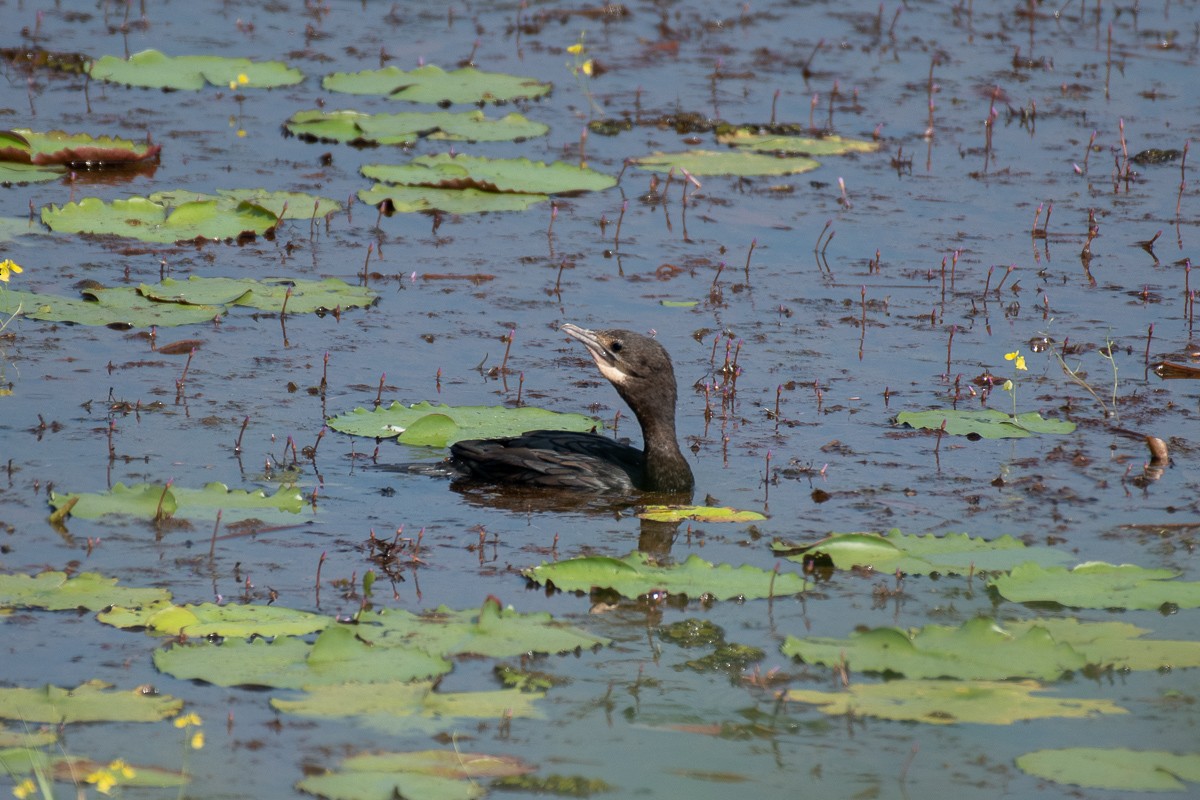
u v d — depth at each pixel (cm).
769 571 1151
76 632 1009
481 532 1201
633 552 1161
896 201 2166
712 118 2464
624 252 1941
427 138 2316
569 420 1448
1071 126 2500
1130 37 2992
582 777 864
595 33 2925
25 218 1900
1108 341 1697
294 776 853
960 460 1394
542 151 2289
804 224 2069
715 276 1872
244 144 2250
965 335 1714
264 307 1689
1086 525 1254
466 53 2750
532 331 1686
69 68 2503
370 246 1869
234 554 1147
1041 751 908
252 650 988
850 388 1562
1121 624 1065
